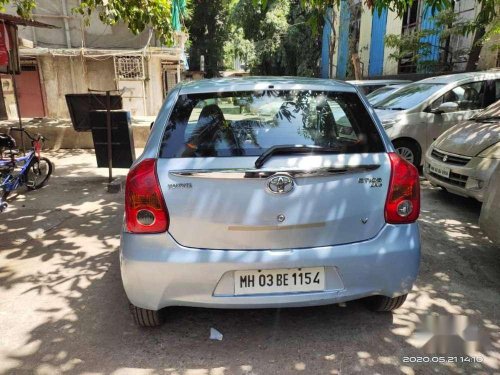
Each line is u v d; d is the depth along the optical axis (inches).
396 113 272.4
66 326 110.1
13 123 399.2
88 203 223.0
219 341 103.7
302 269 92.0
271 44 930.7
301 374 92.4
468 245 162.2
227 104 107.6
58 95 622.2
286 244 91.6
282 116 106.0
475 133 202.4
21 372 93.0
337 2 191.8
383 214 95.6
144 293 92.5
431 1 181.9
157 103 650.2
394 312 115.6
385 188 95.6
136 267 91.0
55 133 382.0
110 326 110.2
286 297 91.7
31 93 627.2
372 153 98.3
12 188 224.8
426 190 241.8
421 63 511.8
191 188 90.1
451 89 277.3
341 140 101.2
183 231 90.7
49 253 157.9
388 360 96.6
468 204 214.4
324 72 854.5
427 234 173.5
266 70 1032.8
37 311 117.4
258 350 100.4
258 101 108.9
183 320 112.3
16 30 274.4
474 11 460.8
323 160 93.7
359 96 112.7
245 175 88.7
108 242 169.0
